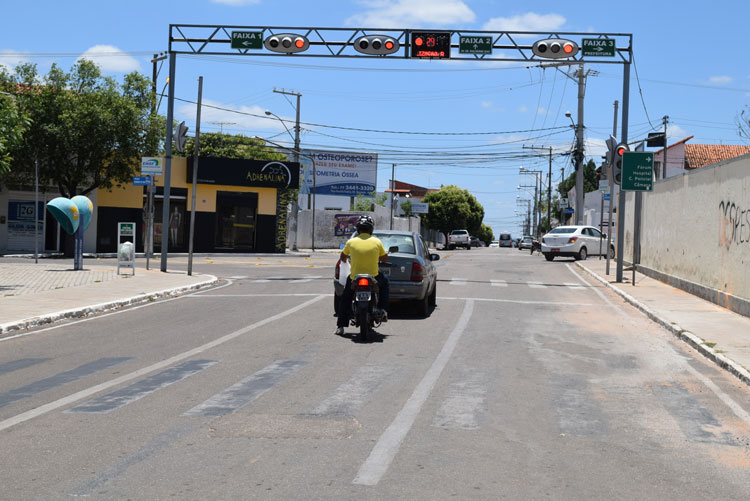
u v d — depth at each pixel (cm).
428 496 472
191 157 4028
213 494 470
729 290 1546
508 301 1702
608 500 475
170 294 1788
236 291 1888
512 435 618
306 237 5875
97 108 3234
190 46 2298
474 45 2236
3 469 515
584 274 2695
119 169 3391
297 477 503
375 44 2241
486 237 15200
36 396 738
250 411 680
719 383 856
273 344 1067
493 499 470
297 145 5188
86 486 482
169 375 845
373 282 1108
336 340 1105
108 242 3784
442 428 632
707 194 1755
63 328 1226
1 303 1469
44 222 3569
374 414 674
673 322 1314
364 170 7269
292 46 2264
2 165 1827
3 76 3231
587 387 816
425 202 9738
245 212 4206
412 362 938
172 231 4019
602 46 2206
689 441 618
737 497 487
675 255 2080
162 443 579
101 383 800
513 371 894
